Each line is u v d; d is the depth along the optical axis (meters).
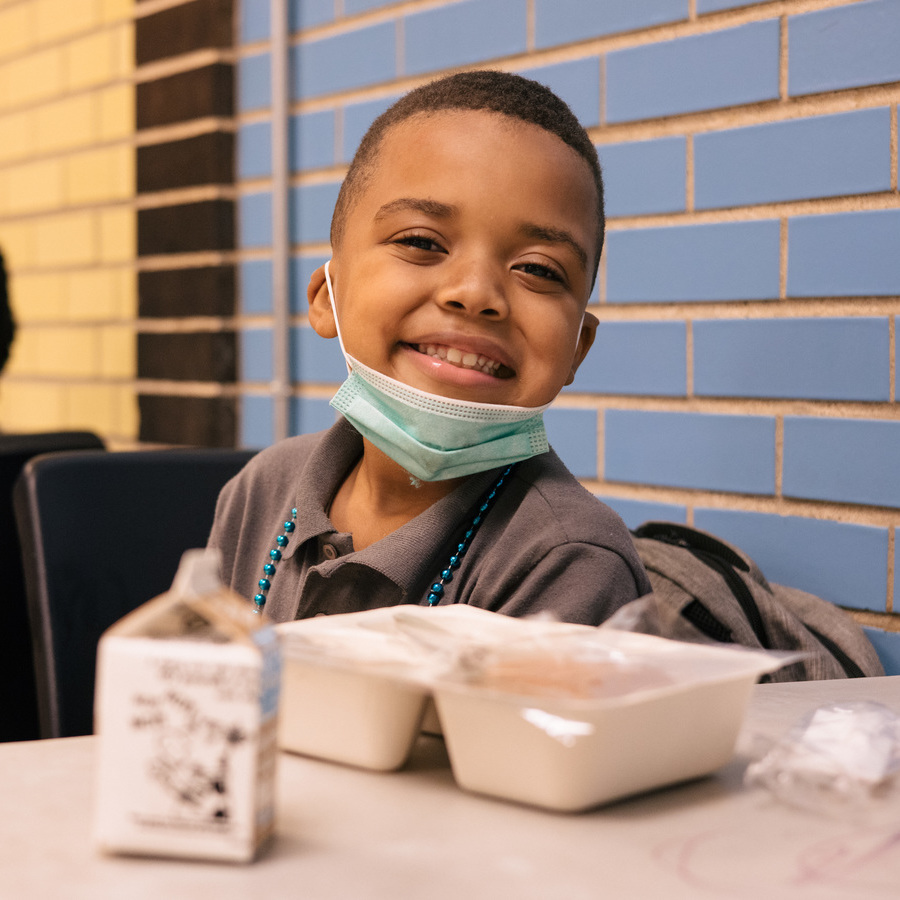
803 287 1.33
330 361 1.91
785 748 0.57
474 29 1.66
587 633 0.62
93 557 1.33
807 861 0.48
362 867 0.47
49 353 2.50
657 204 1.47
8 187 2.62
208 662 0.47
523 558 0.87
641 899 0.44
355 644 0.60
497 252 0.91
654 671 0.55
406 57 1.76
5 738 1.60
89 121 2.35
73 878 0.45
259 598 1.03
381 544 0.92
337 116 1.88
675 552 1.23
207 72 2.05
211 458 1.43
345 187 1.04
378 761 0.58
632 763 0.53
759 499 1.39
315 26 1.91
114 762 0.47
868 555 1.29
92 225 2.36
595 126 1.53
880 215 1.26
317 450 1.07
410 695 0.57
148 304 2.22
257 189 2.02
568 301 0.94
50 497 1.31
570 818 0.52
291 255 1.97
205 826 0.47
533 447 0.97
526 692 0.52
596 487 1.56
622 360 1.52
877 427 1.28
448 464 0.94
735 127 1.39
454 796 0.55
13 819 0.51
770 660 0.58
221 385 2.07
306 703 0.59
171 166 2.14
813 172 1.32
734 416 1.41
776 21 1.34
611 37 1.50
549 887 0.45
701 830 0.51
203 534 1.41
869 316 1.28
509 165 0.90
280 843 0.49
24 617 1.61
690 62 1.42
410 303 0.92
